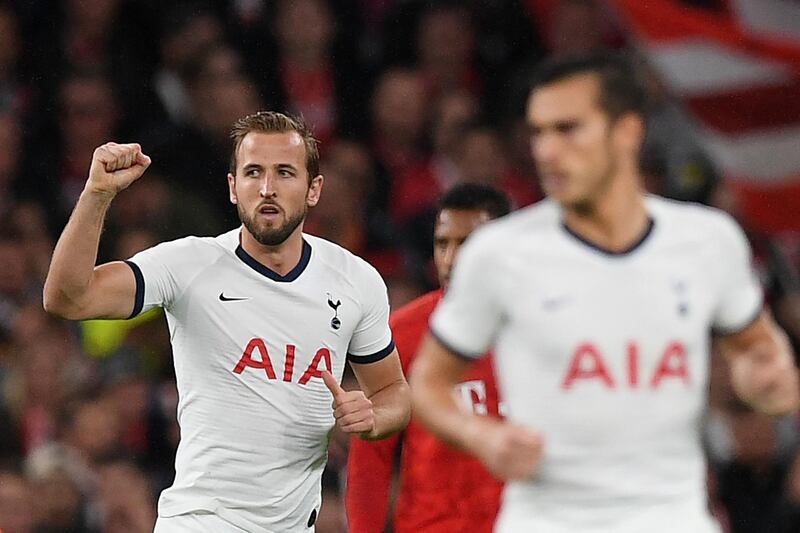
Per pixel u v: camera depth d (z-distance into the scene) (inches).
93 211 696.4
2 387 1305.4
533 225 549.3
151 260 740.0
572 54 549.6
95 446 1227.9
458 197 811.4
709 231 553.6
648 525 540.7
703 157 1587.1
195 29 1599.4
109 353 1332.4
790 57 1396.4
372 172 1562.5
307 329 751.7
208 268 746.8
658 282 542.6
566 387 539.5
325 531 1106.7
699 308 546.3
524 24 1758.1
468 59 1711.4
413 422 799.7
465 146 1587.1
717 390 1332.4
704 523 548.7
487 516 788.6
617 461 541.6
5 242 1434.5
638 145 544.1
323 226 1459.2
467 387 794.8
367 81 1646.2
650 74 1596.9
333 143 1614.2
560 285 540.4
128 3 1643.7
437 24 1692.9
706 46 1413.6
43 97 1563.7
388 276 1471.5
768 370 559.8
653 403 540.4
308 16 1625.2
